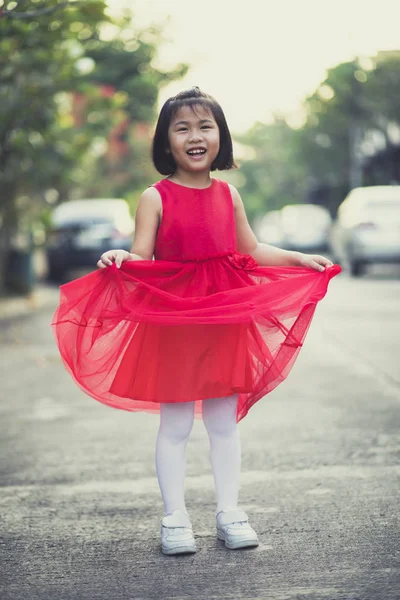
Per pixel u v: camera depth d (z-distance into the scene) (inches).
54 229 741.9
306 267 170.6
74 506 191.2
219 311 157.4
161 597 141.4
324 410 284.5
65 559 160.1
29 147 564.1
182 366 158.6
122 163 1295.5
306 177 2253.9
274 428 261.0
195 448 238.7
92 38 511.8
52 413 292.2
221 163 168.6
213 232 162.9
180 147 162.2
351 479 206.1
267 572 150.8
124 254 159.2
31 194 653.9
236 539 161.9
